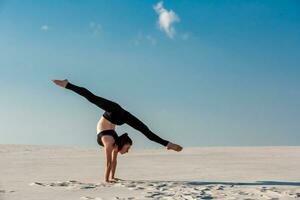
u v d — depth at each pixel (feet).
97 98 31.48
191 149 70.44
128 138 32.91
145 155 58.13
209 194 25.96
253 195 25.73
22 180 33.14
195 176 35.22
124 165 44.78
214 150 67.82
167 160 50.01
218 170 39.17
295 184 30.45
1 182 31.94
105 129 32.55
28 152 63.98
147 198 24.52
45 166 43.68
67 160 50.57
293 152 61.77
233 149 69.77
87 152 64.28
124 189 28.32
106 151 32.30
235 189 28.09
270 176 34.68
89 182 32.17
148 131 31.65
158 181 32.45
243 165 43.27
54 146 77.25
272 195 25.81
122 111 31.83
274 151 63.98
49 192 27.22
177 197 24.75
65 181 32.37
